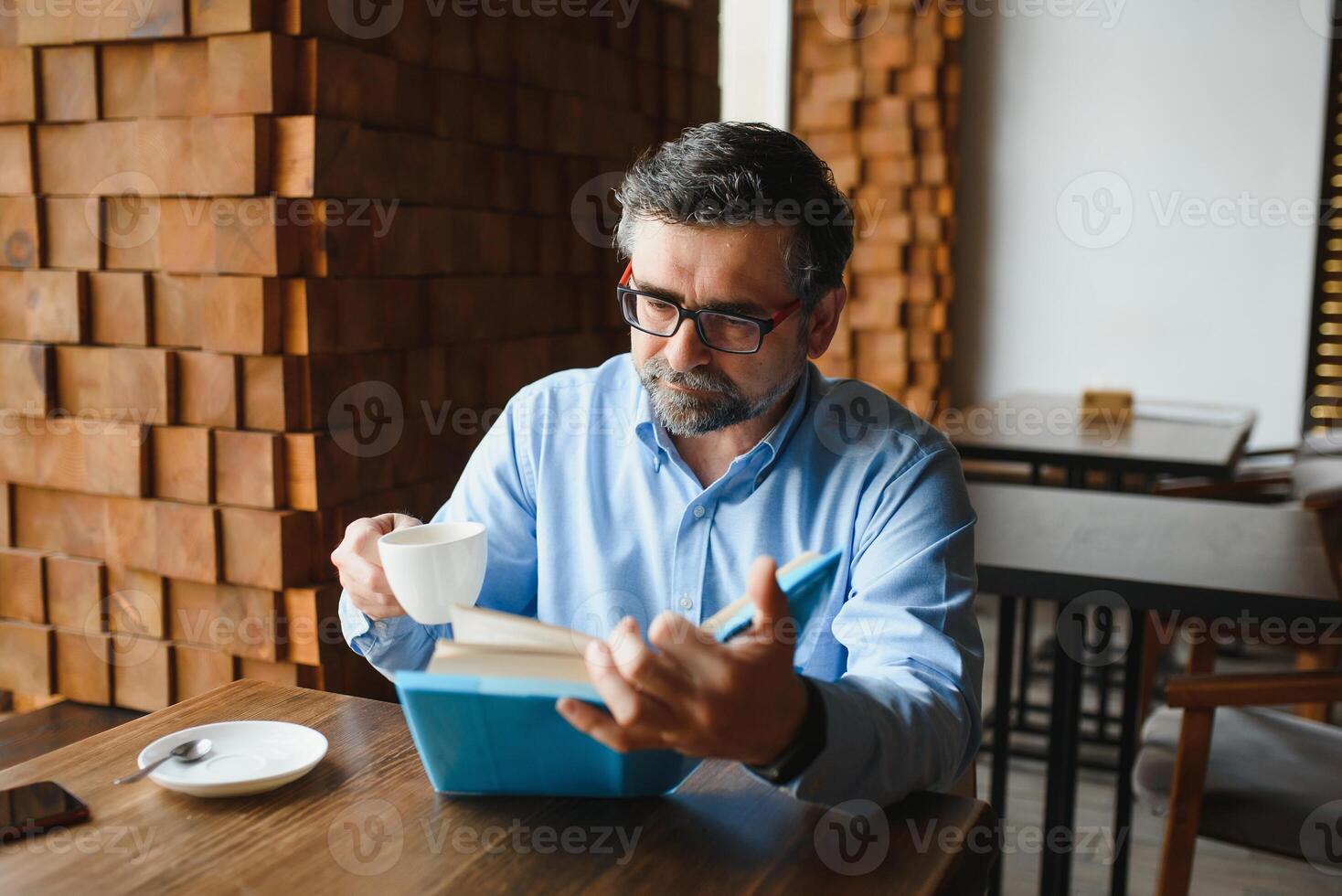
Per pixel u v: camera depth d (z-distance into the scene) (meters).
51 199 1.74
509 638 0.82
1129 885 2.19
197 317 1.68
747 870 0.75
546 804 0.85
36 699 1.85
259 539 1.66
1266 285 4.18
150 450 1.72
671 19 2.67
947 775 0.92
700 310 1.04
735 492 1.18
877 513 1.13
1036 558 1.87
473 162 2.02
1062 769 1.93
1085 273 4.40
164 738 0.93
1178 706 1.56
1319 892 2.17
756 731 0.73
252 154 1.59
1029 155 4.42
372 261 1.75
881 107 4.40
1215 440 3.12
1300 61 4.05
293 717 1.01
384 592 1.02
